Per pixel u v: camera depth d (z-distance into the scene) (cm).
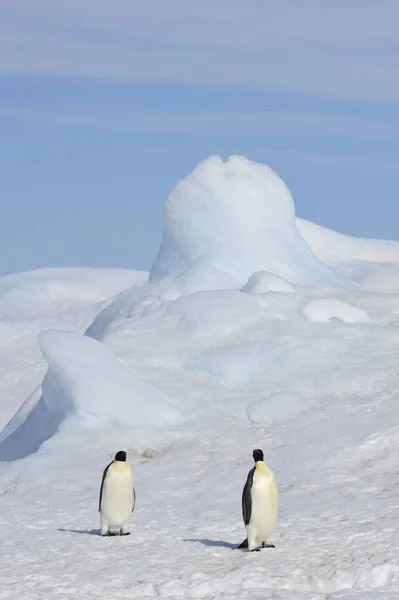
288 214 12162
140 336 9294
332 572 3703
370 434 6850
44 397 8638
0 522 5034
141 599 3331
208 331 9219
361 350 8825
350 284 11938
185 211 11894
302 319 9612
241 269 11238
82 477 6475
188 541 4375
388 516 4769
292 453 6694
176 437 7331
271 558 3944
